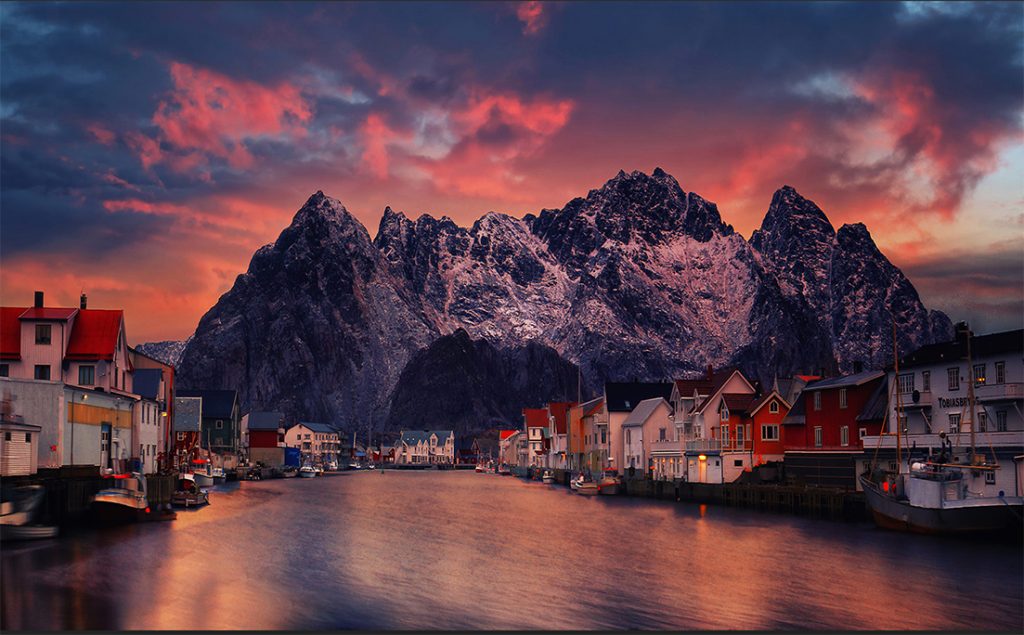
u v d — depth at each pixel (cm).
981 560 5966
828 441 10688
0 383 7269
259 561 5741
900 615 4378
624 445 15538
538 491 15262
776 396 11812
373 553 6225
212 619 4091
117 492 7719
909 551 6384
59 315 9550
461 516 9412
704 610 4444
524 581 5159
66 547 6081
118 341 9788
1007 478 7450
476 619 4184
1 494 6194
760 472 11444
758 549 6531
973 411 7494
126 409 9431
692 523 8531
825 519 8881
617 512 9975
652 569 5619
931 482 7200
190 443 16925
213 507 10300
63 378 9375
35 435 6956
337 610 4319
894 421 9394
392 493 14288
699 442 12262
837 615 4372
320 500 12031
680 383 13662
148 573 5141
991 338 8344
